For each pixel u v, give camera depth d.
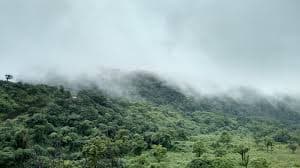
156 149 155.25
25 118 171.12
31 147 143.12
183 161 146.62
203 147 164.75
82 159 138.00
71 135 164.12
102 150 127.00
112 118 199.75
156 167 136.50
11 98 193.38
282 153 175.25
